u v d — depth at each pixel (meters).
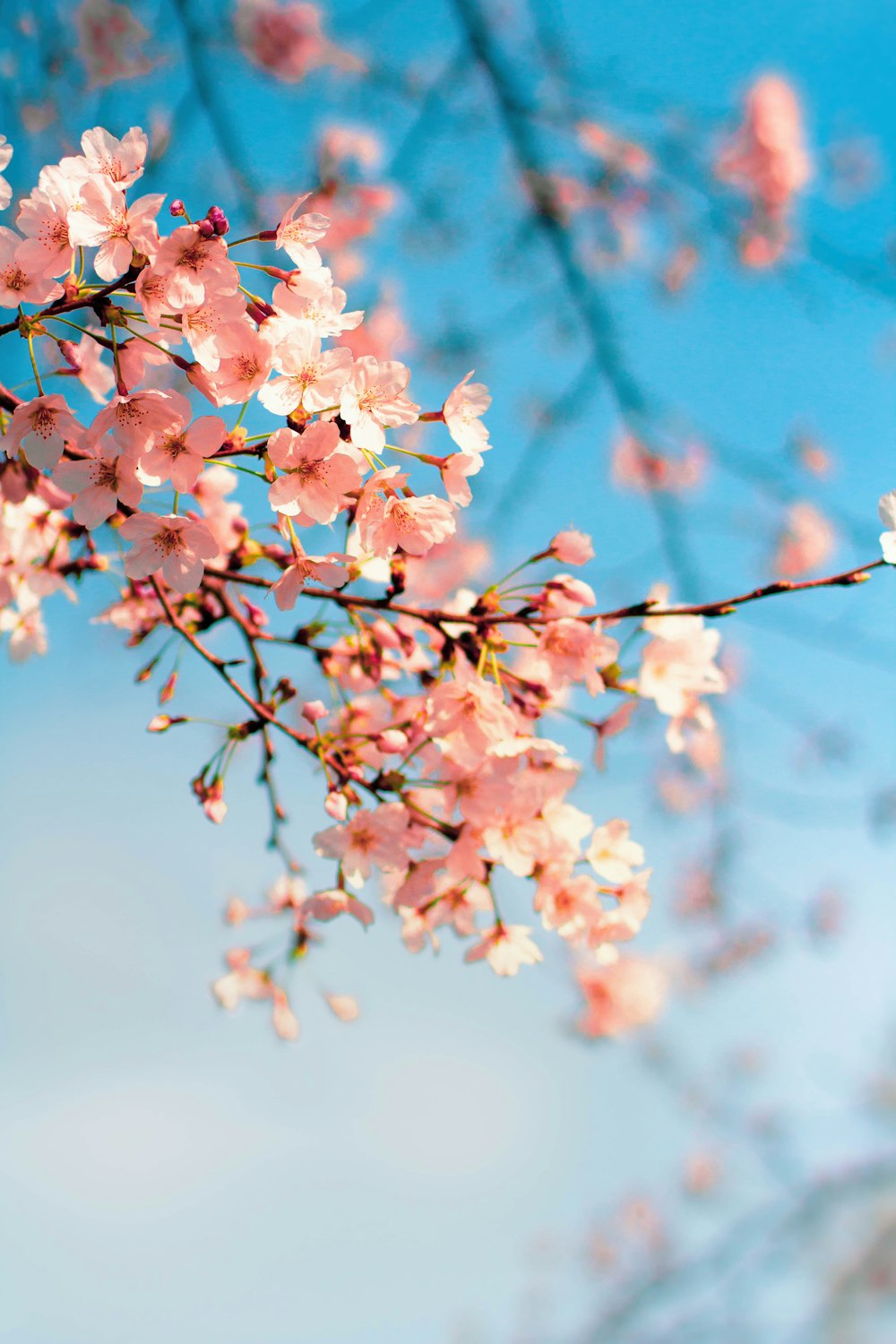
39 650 1.32
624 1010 1.72
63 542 1.28
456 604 1.24
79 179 1.11
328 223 1.12
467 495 1.17
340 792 1.20
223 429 1.13
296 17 1.67
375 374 1.14
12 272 1.11
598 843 1.23
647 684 1.22
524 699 1.21
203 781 1.23
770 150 1.86
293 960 1.34
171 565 1.17
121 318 1.11
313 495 1.14
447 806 1.19
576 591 1.20
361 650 1.24
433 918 1.24
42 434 1.13
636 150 1.72
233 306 1.11
